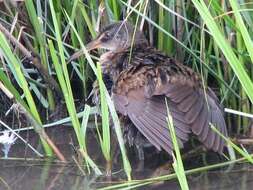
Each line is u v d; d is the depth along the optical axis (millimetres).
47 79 10617
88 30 10938
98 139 10305
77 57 10508
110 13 10484
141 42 10383
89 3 10516
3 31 10055
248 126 10242
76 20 10539
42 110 10922
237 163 9531
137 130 9492
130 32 10344
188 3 10312
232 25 9422
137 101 9031
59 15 10516
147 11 10445
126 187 8828
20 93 10930
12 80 10828
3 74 9609
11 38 10109
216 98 9781
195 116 9148
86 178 9234
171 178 9031
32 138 10359
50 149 9812
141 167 9586
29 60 10766
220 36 8453
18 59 10367
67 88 9078
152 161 9727
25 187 9031
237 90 10242
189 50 9852
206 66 9898
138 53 10094
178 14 9641
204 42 10078
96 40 10469
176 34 10406
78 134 9180
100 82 8773
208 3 9734
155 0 9703
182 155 9867
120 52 10281
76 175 9320
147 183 8867
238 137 10219
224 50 8453
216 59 10086
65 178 9242
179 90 9141
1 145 10195
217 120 9562
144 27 10773
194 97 9266
